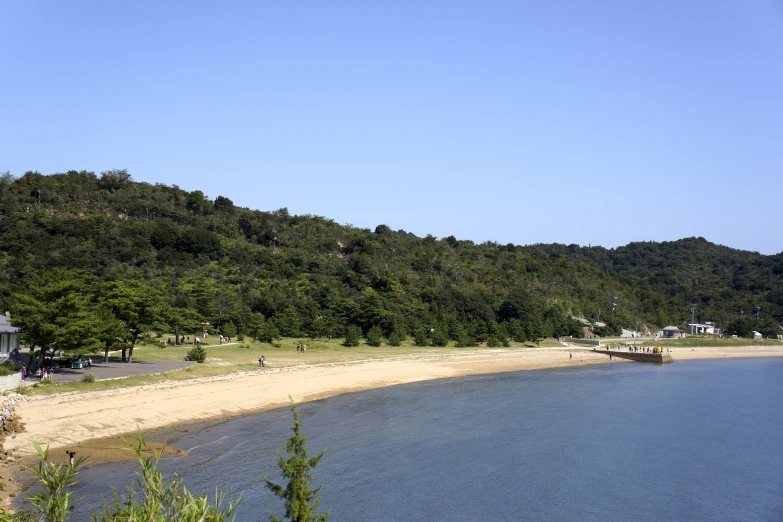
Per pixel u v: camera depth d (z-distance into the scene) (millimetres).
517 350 138875
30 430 49656
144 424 57062
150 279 129250
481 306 155500
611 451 58812
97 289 85875
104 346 76375
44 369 65750
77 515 35031
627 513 43406
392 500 43312
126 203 176625
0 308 94688
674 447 61000
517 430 65562
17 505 34812
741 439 64812
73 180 185625
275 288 138250
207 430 57875
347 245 190500
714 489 48906
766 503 46125
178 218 176750
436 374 104250
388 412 71438
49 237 138625
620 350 146375
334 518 39656
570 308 186250
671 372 121000
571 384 99625
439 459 53562
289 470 24359
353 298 143500
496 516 41594
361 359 106750
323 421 65188
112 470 43531
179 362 84625
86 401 59312
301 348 109375
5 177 173375
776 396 93062
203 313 117938
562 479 49969
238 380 79750
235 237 176750
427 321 139250
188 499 16797
